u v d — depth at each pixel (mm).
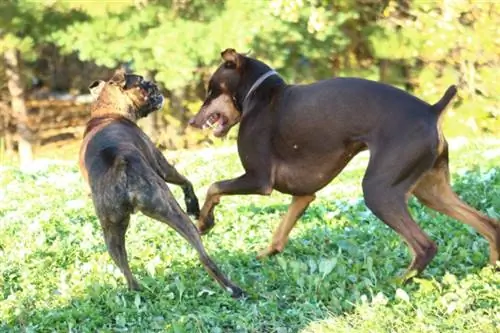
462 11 19500
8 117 22750
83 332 7004
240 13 17609
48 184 14109
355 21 19828
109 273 8211
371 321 6734
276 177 7836
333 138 7461
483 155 14289
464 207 7633
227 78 8078
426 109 7312
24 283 8250
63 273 8438
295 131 7602
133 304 7441
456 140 18078
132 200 7223
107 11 17812
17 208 12094
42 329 7137
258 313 7043
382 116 7273
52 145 23828
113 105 8148
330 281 7645
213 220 8078
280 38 18172
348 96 7410
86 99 25984
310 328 6773
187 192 8352
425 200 7703
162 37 17688
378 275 7781
